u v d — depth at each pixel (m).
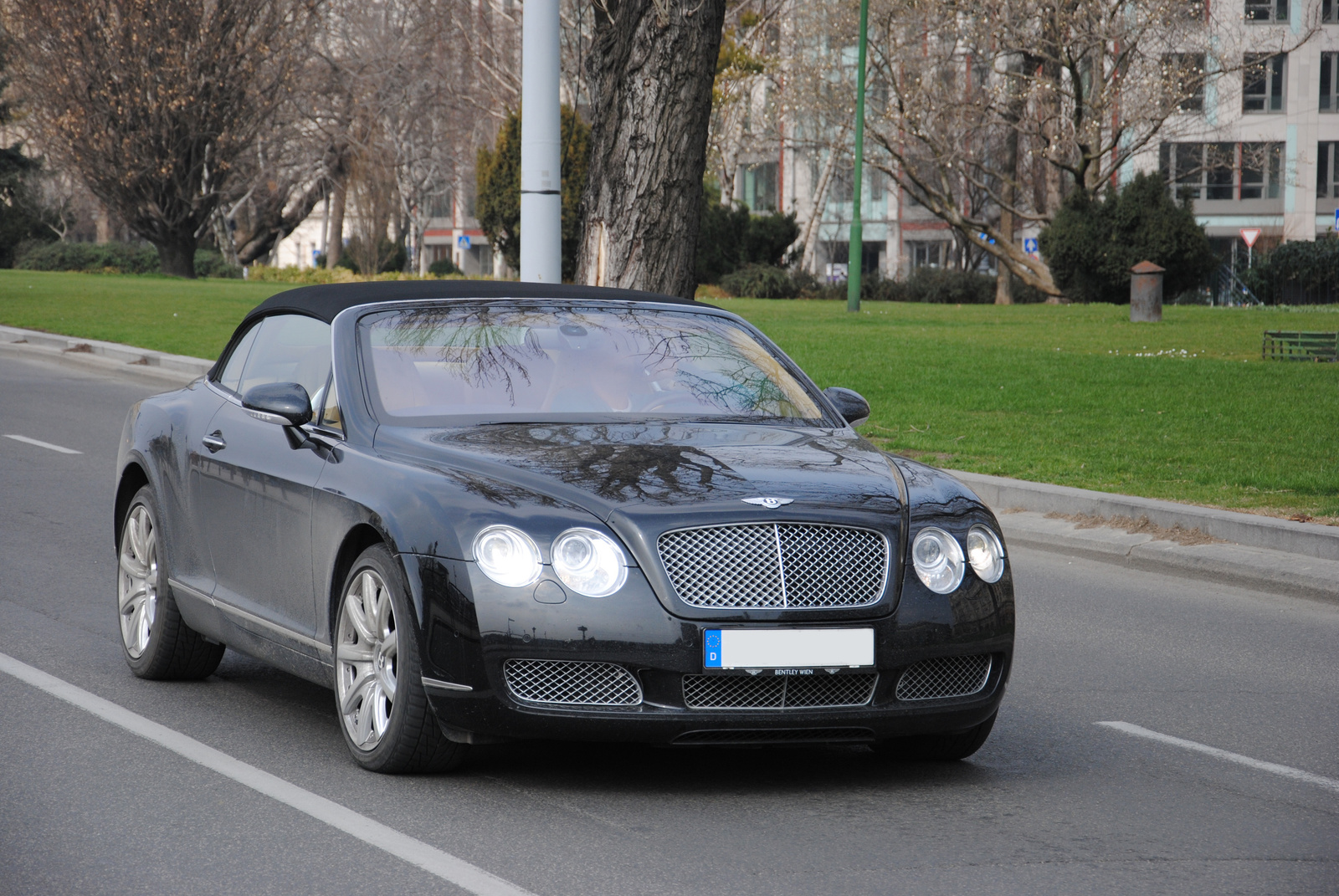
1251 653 11.92
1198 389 28.47
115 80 70.75
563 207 67.81
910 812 7.55
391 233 113.00
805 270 77.81
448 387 8.88
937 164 66.06
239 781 7.76
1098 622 13.02
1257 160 78.44
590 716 7.27
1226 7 87.19
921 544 7.75
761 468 7.99
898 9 62.06
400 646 7.62
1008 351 35.47
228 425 9.63
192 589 9.70
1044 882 6.49
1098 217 57.41
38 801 7.38
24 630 11.37
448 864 6.53
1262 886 6.50
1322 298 72.12
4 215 94.44
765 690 7.43
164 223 76.19
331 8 80.81
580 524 7.37
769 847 6.88
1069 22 58.25
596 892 6.22
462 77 84.69
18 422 24.55
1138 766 8.62
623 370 9.30
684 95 23.03
